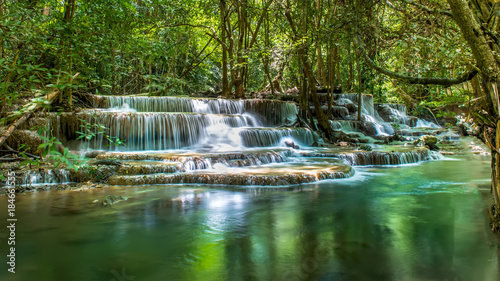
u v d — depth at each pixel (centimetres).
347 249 360
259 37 2119
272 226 439
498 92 299
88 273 305
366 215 488
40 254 347
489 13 304
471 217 470
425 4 426
